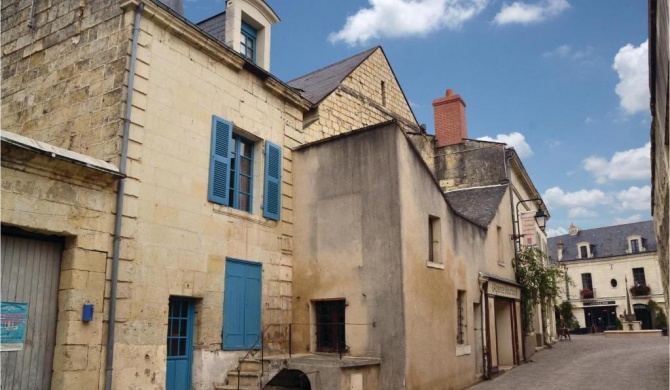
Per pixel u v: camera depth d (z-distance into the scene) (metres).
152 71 8.77
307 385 9.61
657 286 48.88
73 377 7.00
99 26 8.89
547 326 23.81
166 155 8.80
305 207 11.45
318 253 11.02
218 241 9.59
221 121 9.98
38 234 7.10
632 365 14.95
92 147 8.37
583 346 22.12
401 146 10.52
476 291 13.55
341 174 11.08
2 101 9.84
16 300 6.80
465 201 17.75
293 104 12.11
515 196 20.59
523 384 12.10
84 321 7.22
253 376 9.10
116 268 7.68
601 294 51.81
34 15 9.88
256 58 11.68
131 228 8.03
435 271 11.20
